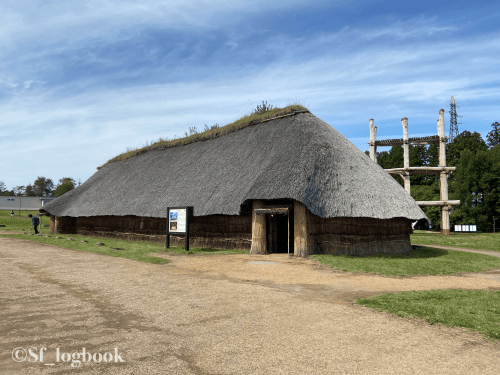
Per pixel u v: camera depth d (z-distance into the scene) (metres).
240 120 24.41
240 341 5.06
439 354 4.70
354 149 19.72
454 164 63.28
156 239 22.56
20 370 4.04
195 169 22.67
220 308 6.83
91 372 4.00
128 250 17.12
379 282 10.01
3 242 20.78
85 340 5.04
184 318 6.16
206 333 5.39
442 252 18.38
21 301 7.24
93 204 28.30
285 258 14.74
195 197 19.67
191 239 20.25
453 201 37.50
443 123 38.28
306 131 18.50
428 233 39.97
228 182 18.88
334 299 7.79
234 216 18.45
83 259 13.78
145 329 5.55
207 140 25.77
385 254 16.42
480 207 53.53
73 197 32.25
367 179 17.20
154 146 31.33
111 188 29.00
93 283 9.16
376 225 16.94
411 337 5.35
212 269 11.84
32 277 9.92
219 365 4.23
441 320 6.13
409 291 8.60
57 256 14.61
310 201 15.05
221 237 18.86
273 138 19.67
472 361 4.49
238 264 13.03
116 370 4.06
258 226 16.56
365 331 5.59
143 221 23.83
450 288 9.30
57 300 7.34
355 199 15.80
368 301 7.44
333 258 14.17
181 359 4.41
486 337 5.38
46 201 103.62
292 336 5.30
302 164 16.38
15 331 5.40
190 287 8.77
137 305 7.00
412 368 4.24
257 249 16.36
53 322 5.86
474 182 54.41
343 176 16.56
